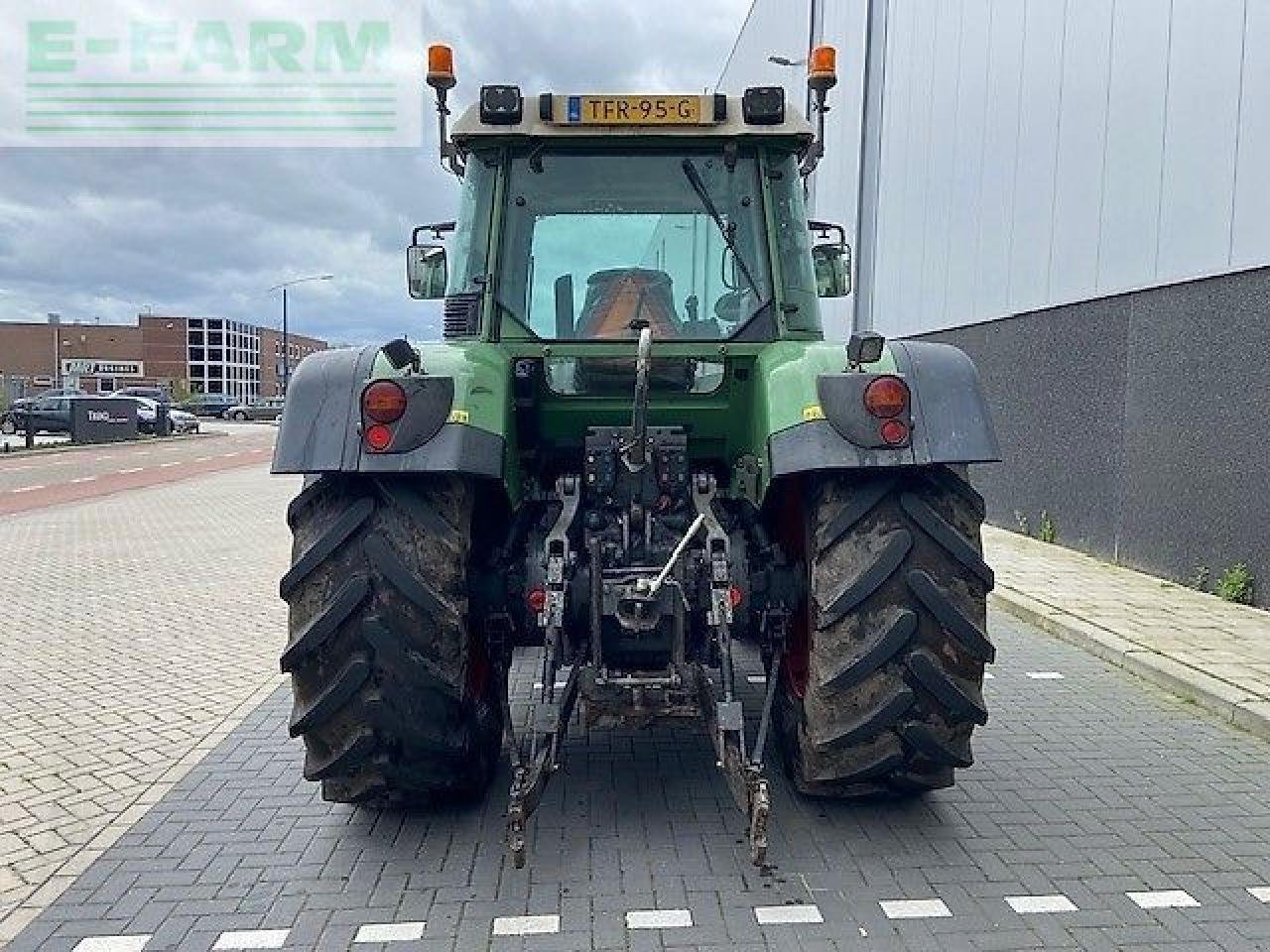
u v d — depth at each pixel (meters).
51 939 2.96
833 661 3.29
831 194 18.50
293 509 3.37
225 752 4.46
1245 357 7.18
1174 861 3.38
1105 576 8.18
